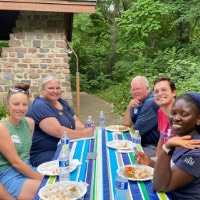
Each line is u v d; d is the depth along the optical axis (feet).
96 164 8.15
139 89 13.14
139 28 32.55
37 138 11.32
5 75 25.18
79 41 55.77
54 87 11.86
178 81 21.85
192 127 6.24
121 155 8.97
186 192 6.07
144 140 12.62
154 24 31.55
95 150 9.52
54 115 11.51
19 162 8.68
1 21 31.27
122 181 6.01
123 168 7.57
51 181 7.07
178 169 5.97
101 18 60.54
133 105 13.44
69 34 30.89
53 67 25.72
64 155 7.74
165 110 10.10
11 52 25.16
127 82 36.96
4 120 9.23
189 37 35.40
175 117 6.29
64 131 10.90
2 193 8.29
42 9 23.43
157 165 6.20
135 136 10.59
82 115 27.07
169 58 29.99
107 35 59.06
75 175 7.35
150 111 12.03
